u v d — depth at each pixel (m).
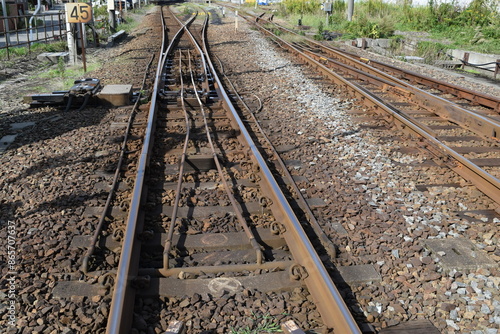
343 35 26.03
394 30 26.00
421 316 3.80
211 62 16.17
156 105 9.42
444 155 7.01
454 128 8.84
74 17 14.66
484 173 6.01
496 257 4.57
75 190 5.82
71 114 9.61
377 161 7.05
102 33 24.33
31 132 8.29
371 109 9.81
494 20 24.20
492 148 7.67
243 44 21.45
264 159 6.97
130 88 10.79
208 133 7.74
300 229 4.52
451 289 4.12
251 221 5.16
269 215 5.33
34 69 15.50
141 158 6.30
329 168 6.77
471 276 4.31
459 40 22.91
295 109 10.02
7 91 11.84
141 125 8.52
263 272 4.27
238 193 5.84
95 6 33.19
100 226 4.82
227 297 3.90
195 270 4.23
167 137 7.96
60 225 4.93
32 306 3.76
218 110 9.89
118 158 6.96
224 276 4.21
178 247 4.67
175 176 6.33
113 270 4.19
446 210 5.56
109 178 6.23
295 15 37.12
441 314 3.82
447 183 6.29
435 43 20.91
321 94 11.38
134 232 4.46
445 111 9.46
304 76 13.68
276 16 40.44
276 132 8.45
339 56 17.64
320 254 4.58
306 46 21.19
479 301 3.96
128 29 29.41
